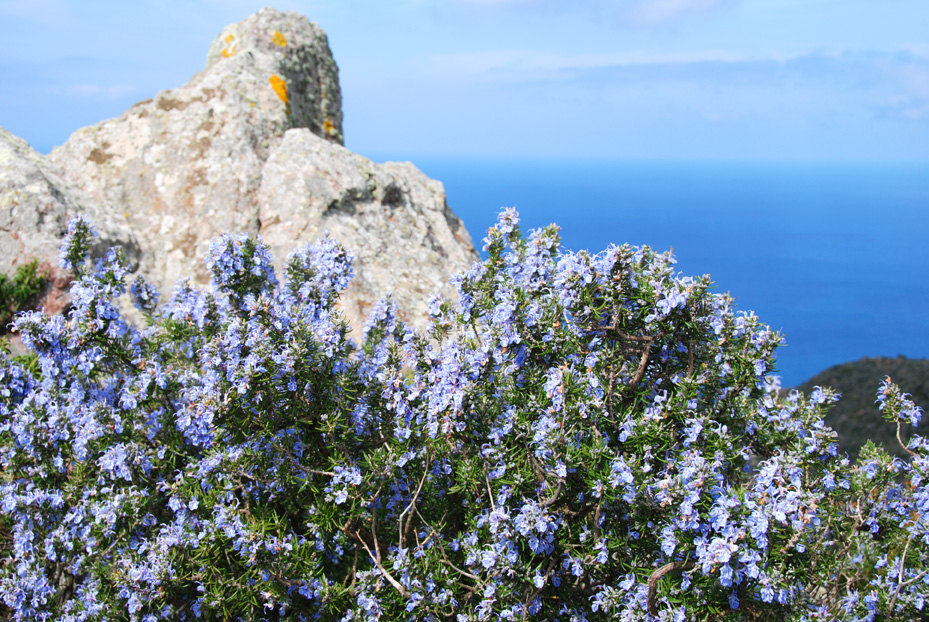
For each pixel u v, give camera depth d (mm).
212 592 3373
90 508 3742
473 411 3303
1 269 6055
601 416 3320
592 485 3055
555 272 3721
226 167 7406
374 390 3951
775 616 3002
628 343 3680
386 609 3283
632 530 3271
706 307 3336
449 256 8148
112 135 7863
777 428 3758
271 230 7055
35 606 3721
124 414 4070
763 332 3654
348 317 6188
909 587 3482
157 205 7375
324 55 10797
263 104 8234
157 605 3471
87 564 3764
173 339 4430
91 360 3979
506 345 3402
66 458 4098
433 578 3314
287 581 3309
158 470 4066
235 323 3598
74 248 4512
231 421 3475
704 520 2816
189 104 7957
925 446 3865
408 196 8523
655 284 3309
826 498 3744
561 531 3289
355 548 3725
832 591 3576
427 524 3504
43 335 3943
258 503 3613
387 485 3697
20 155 6906
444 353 3471
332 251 4418
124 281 4352
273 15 10148
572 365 3426
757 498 2748
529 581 3145
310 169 7305
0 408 4105
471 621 3203
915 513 3699
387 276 6840
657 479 3080
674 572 3082
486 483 3422
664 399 3359
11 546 4152
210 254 4273
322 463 3783
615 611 3162
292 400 3520
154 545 3469
